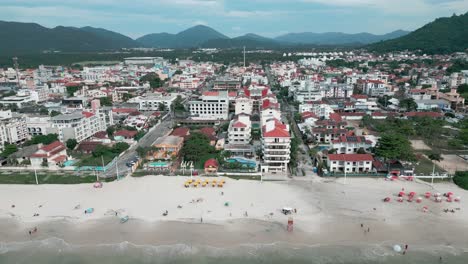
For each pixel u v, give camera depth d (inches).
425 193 4781.0
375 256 3454.7
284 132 5570.9
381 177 5378.9
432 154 5762.8
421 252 3508.9
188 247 3617.1
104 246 3659.0
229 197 4682.6
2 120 7396.7
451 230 3878.0
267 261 3393.2
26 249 3639.3
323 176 5423.2
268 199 4618.6
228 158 6077.8
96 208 4429.1
